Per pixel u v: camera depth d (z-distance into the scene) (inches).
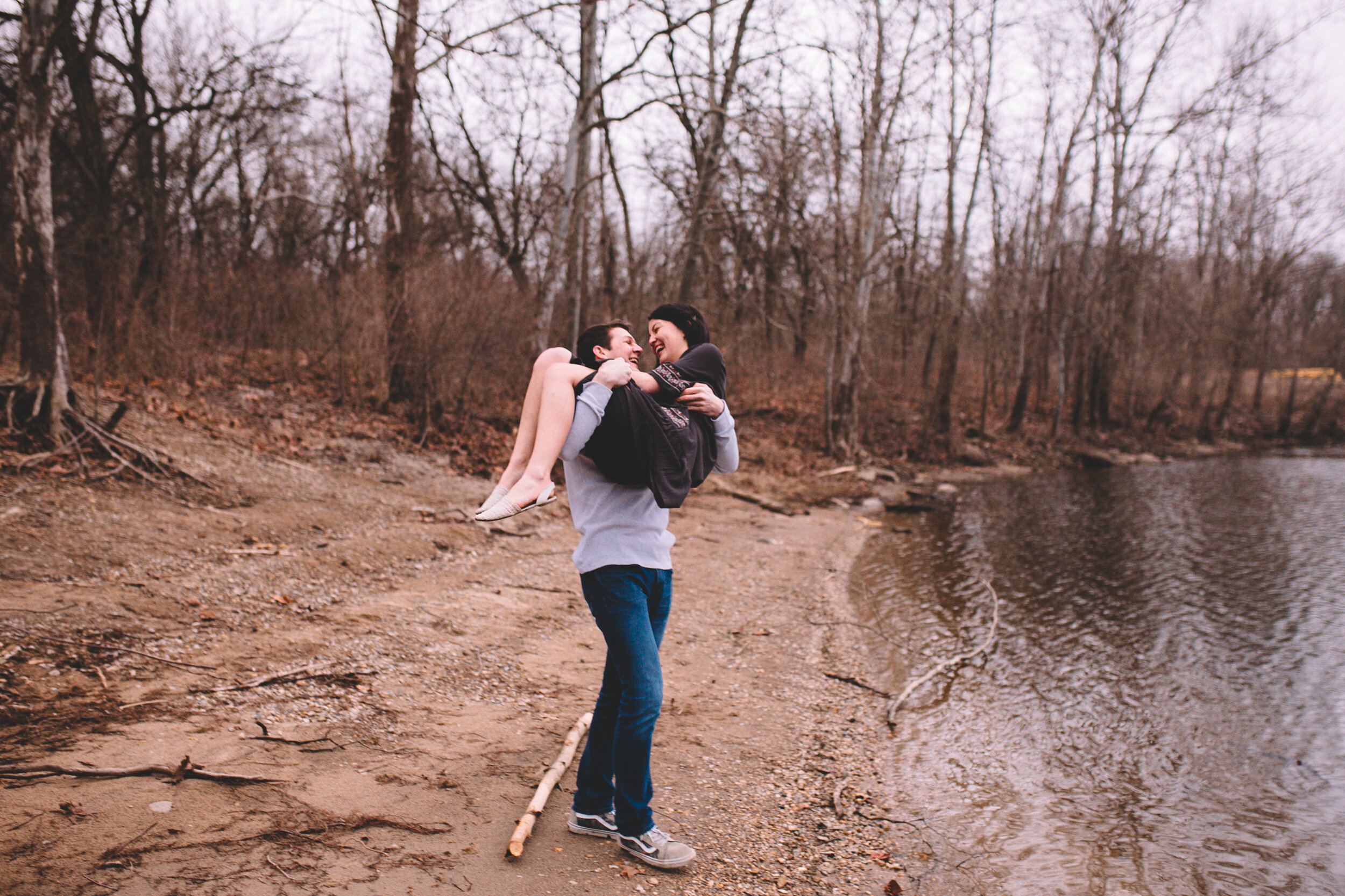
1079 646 255.4
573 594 236.7
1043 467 791.7
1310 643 262.8
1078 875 124.3
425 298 409.4
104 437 244.8
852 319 684.7
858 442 706.2
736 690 189.0
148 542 203.2
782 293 823.1
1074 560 389.1
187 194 695.1
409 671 161.6
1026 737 180.7
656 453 96.0
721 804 130.6
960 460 765.3
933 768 159.3
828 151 594.6
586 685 167.8
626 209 816.3
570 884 98.4
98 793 102.3
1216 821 147.6
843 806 136.5
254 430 334.0
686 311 109.3
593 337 108.6
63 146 467.8
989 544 424.8
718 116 560.4
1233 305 1154.0
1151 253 1059.3
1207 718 198.8
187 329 415.5
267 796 107.9
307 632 173.3
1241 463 912.9
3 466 218.1
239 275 526.9
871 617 273.4
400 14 392.2
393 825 105.6
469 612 204.7
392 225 429.7
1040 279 921.5
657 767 141.1
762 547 366.0
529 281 517.7
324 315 486.6
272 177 868.0
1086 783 159.9
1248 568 377.1
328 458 331.0
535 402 100.4
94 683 133.2
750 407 772.0
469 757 128.3
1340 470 833.5
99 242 429.4
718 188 599.2
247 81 609.3
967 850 127.7
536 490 89.5
